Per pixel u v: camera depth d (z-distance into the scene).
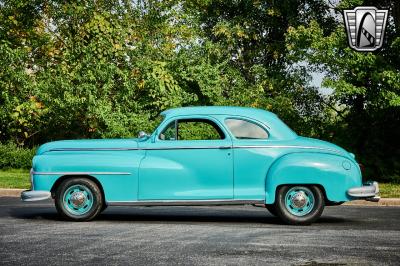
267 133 10.45
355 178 10.30
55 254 7.38
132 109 24.38
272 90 27.81
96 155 10.50
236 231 9.43
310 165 10.14
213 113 10.57
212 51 27.48
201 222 10.73
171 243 8.20
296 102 24.98
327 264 6.85
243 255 7.34
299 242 8.34
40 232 9.23
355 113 23.84
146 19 26.09
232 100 26.19
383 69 20.70
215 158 10.32
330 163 10.22
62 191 10.50
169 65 25.39
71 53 23.81
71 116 24.06
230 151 10.31
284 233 9.23
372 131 23.62
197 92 26.33
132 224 10.30
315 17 27.53
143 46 24.84
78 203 10.52
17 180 19.27
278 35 29.64
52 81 23.64
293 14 27.94
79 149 10.62
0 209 12.95
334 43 21.41
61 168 10.46
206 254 7.39
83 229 9.59
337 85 20.91
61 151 10.64
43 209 12.95
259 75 28.08
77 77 23.30
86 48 23.52
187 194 10.30
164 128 10.55
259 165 10.30
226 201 10.28
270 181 10.20
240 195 10.27
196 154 10.33
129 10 26.09
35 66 25.48
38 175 10.50
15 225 10.06
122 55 24.25
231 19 29.17
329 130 24.27
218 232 9.31
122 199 10.41
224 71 28.44
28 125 25.03
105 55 24.11
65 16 24.48
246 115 10.53
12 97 24.06
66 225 10.07
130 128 23.55
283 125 10.61
